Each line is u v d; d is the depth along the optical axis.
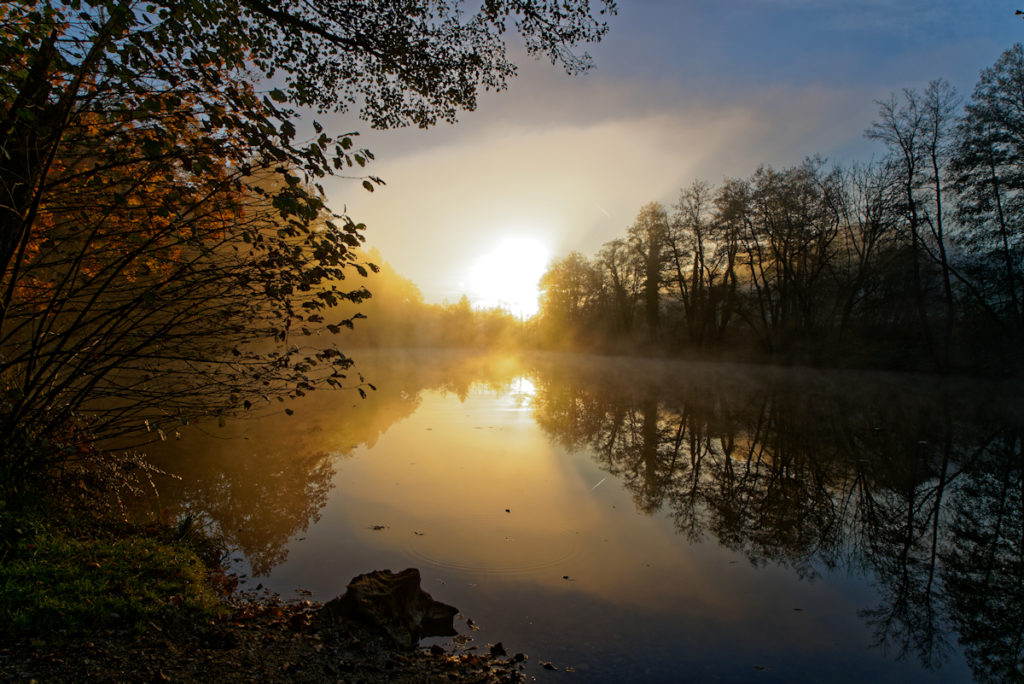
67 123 4.25
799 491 9.64
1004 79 25.22
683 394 24.50
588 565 6.23
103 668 3.49
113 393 5.52
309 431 14.28
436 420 16.52
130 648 3.78
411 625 4.66
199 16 4.27
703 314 45.53
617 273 55.06
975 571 6.44
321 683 3.69
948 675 4.38
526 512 7.94
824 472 11.03
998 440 14.39
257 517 7.49
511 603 5.28
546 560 6.31
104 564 4.78
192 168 4.12
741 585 5.91
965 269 28.03
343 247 4.50
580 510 8.13
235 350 5.34
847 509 8.71
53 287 5.12
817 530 7.72
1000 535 7.68
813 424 16.61
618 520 7.79
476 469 10.40
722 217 38.47
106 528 5.79
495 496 8.66
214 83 4.44
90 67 4.24
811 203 34.59
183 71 4.39
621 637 4.73
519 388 27.22
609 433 14.74
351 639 4.36
